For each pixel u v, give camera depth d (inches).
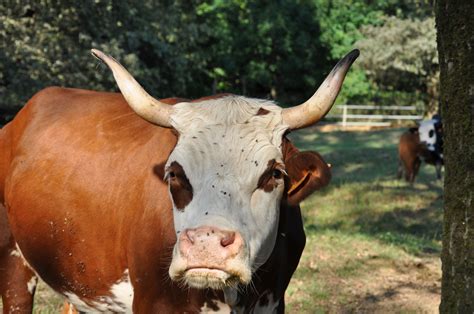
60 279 219.6
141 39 1157.7
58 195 213.6
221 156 157.9
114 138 211.3
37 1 928.3
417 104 1900.8
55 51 953.5
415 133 921.5
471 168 186.2
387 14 2068.2
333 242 444.1
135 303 190.7
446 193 194.5
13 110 992.2
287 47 1919.3
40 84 913.5
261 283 184.1
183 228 157.0
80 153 214.1
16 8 904.9
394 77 1884.8
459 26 187.3
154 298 182.9
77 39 996.6
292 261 202.1
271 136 164.7
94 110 228.2
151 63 1256.2
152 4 1184.2
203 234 143.6
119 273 199.2
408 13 2089.1
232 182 155.5
